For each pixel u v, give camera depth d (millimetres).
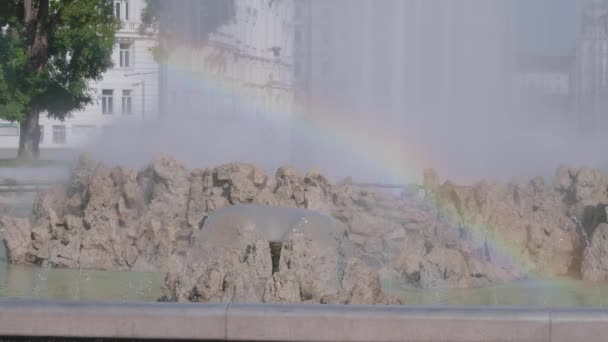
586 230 15039
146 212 15453
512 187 15883
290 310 7879
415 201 15438
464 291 13016
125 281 13453
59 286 13039
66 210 16391
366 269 11133
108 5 48188
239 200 15148
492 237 14492
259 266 11672
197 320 7918
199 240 13312
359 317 7816
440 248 13656
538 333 7746
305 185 15383
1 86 45062
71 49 48438
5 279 13625
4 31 53656
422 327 7777
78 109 50438
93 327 7973
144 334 7957
